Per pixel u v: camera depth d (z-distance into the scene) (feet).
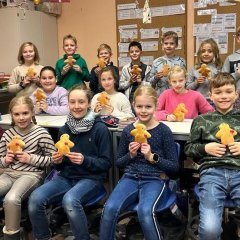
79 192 6.23
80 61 12.25
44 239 6.39
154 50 14.46
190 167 7.88
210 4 13.19
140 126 6.17
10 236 6.40
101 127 6.92
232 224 6.83
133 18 14.62
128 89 11.25
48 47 15.67
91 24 15.67
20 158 6.79
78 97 6.82
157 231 5.61
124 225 7.44
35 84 10.66
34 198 6.23
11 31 14.01
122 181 6.45
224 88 6.24
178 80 8.81
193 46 13.75
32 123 7.44
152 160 6.23
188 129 7.21
